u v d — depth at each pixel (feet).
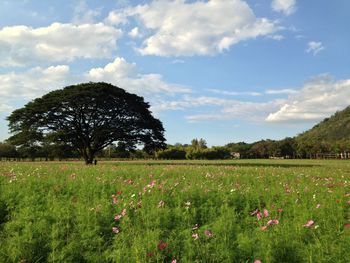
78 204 30.01
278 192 37.11
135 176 52.29
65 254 21.31
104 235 24.16
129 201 30.99
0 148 319.88
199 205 31.50
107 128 179.42
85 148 189.16
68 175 51.06
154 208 28.19
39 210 29.86
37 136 181.98
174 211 28.12
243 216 29.22
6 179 42.37
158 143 197.77
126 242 22.49
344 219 26.27
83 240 22.81
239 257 20.29
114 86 191.83
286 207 30.17
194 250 20.80
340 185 44.09
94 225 24.97
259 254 19.69
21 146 187.01
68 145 187.73
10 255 20.95
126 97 189.57
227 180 47.98
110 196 34.22
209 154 412.36
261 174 63.87
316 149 466.70
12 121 183.21
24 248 21.65
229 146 608.19
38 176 46.29
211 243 21.53
